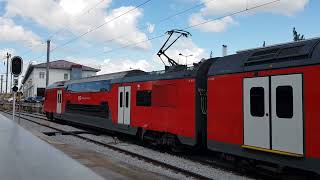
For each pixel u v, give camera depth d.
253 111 10.67
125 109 19.22
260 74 10.46
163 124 15.82
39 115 43.81
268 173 10.62
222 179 10.94
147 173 10.38
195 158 14.62
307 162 8.98
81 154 13.44
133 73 19.64
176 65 15.72
